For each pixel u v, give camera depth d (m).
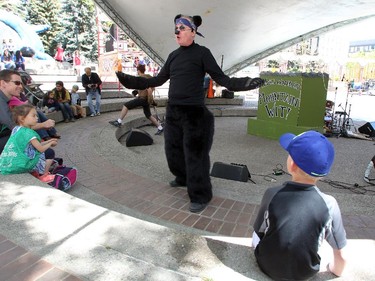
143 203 3.71
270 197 1.76
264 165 6.33
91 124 8.46
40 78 16.94
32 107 3.36
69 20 39.06
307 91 8.27
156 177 4.52
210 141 3.55
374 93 29.47
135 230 2.13
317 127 8.45
